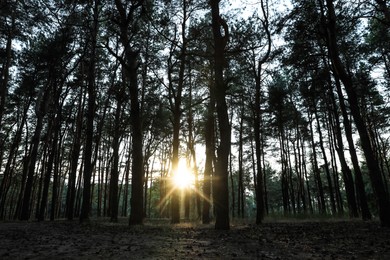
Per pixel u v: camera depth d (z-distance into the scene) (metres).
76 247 7.41
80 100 27.31
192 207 49.41
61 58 24.75
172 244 8.10
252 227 15.05
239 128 39.44
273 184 68.31
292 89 32.38
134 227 14.22
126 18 17.98
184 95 29.75
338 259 5.99
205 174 21.83
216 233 11.48
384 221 12.43
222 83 13.38
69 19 21.50
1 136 41.41
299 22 18.41
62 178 51.25
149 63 26.23
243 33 19.19
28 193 22.58
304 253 6.80
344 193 62.53
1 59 26.41
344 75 14.05
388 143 37.94
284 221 21.08
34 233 10.99
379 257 6.15
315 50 20.78
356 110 13.64
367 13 15.59
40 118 23.81
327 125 35.34
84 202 18.53
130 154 42.22
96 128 34.97
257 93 18.80
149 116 33.06
